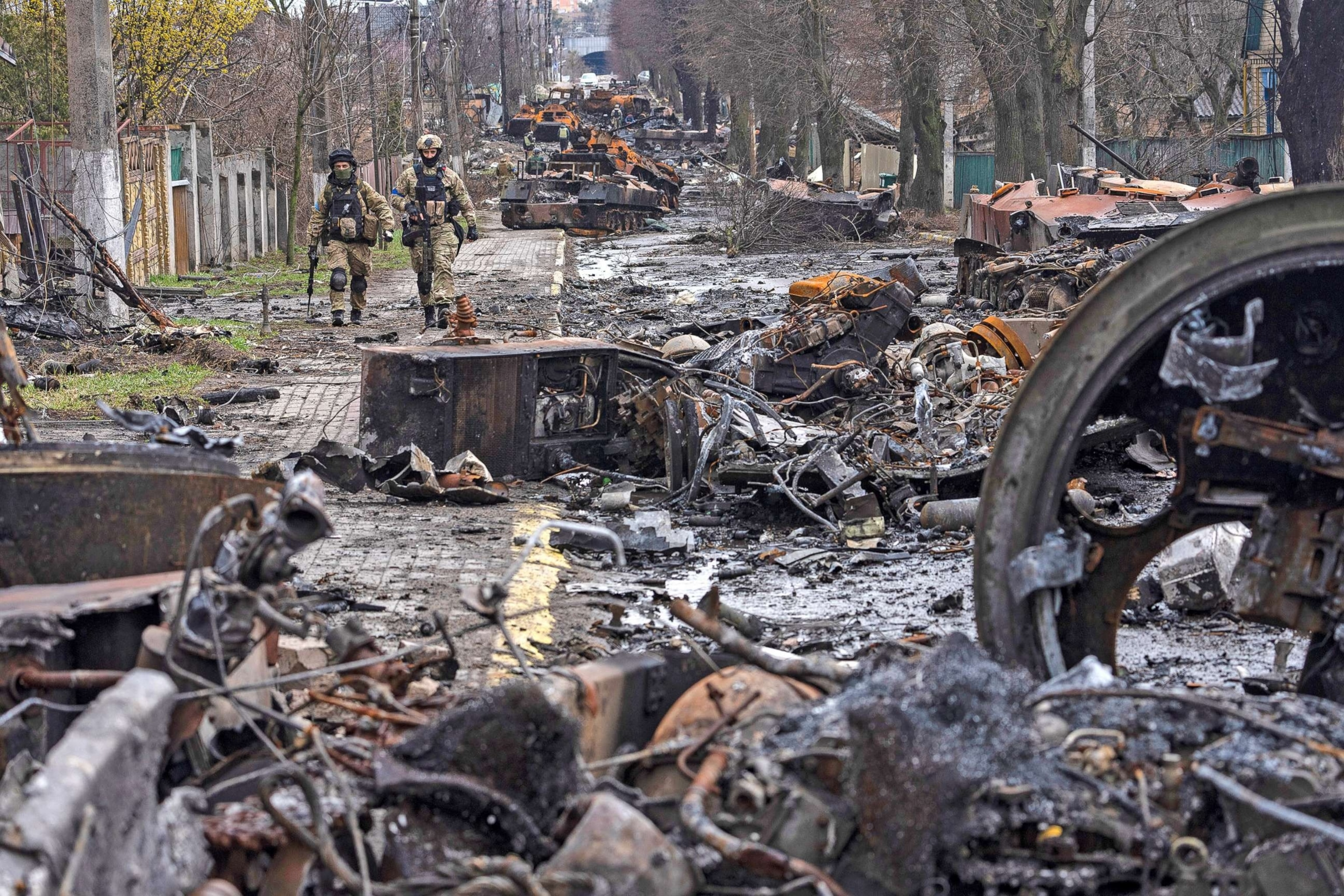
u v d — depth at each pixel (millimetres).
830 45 60281
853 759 3525
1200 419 4754
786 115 69375
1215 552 8125
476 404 11938
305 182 42875
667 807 3754
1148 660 7309
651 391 12133
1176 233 4656
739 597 8992
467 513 11000
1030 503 4750
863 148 71375
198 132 33938
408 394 11750
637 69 159750
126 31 37500
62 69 33844
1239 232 4617
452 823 3641
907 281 15625
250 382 17047
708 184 45594
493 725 3656
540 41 140125
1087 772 3646
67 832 2787
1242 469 4980
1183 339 4645
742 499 11523
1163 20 51938
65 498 4895
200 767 4250
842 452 11695
